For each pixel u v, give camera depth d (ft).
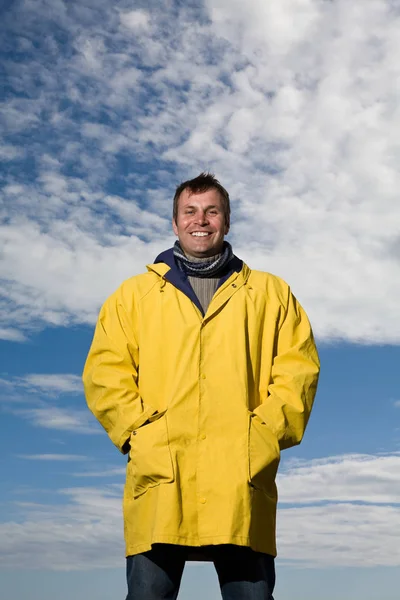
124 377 10.83
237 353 10.82
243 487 10.10
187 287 11.22
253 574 10.12
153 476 10.14
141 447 10.27
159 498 10.02
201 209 11.44
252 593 10.02
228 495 10.05
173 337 10.91
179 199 11.76
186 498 10.12
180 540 9.87
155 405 10.75
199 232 11.40
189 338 10.84
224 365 10.73
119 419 10.57
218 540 9.84
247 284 11.50
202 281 11.43
